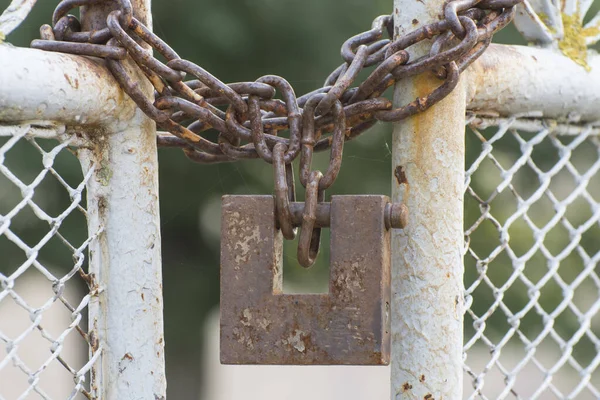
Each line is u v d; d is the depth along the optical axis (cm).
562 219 261
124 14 206
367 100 211
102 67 207
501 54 232
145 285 216
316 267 939
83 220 814
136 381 214
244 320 207
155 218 218
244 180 809
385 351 204
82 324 986
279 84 216
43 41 205
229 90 212
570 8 254
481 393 235
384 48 220
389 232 209
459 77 207
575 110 249
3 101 187
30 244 816
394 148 220
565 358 257
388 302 209
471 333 870
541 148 816
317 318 204
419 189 216
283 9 769
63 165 728
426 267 215
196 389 1062
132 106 214
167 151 850
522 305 862
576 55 249
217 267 1042
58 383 1371
